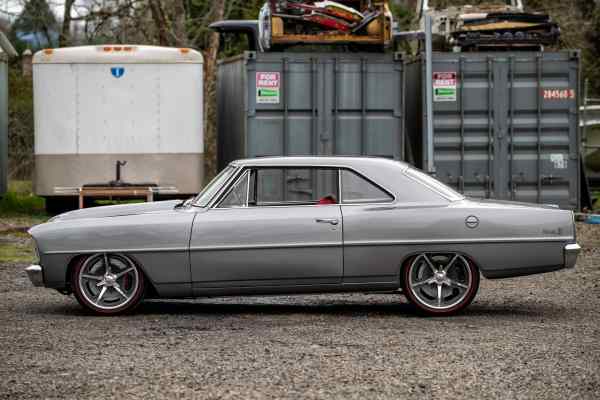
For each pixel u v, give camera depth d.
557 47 34.34
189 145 19.00
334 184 9.65
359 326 8.98
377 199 9.61
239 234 9.50
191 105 18.98
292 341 8.16
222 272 9.52
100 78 18.84
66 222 9.68
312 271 9.51
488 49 19.05
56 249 9.55
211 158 33.41
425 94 18.64
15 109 35.84
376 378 6.75
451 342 8.10
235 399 6.18
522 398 6.22
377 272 9.54
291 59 18.03
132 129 18.91
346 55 18.08
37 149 18.88
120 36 32.66
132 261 9.60
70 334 8.53
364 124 18.12
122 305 9.65
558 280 12.38
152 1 31.23
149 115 18.92
